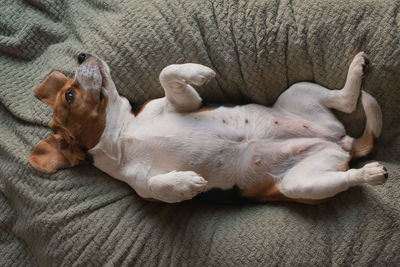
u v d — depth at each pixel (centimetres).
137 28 93
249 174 90
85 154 91
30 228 93
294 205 90
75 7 100
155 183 84
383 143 90
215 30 92
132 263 89
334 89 90
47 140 91
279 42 89
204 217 91
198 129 88
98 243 90
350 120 90
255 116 91
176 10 93
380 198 84
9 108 96
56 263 92
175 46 92
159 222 90
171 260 88
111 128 90
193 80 83
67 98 87
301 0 89
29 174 93
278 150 89
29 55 100
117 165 91
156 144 88
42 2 100
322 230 85
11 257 96
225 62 92
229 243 87
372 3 86
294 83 93
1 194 97
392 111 88
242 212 91
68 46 97
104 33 94
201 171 88
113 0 97
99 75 87
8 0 100
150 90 95
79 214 91
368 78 86
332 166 86
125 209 92
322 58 88
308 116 90
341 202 87
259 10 90
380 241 83
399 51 83
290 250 85
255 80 92
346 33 86
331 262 84
